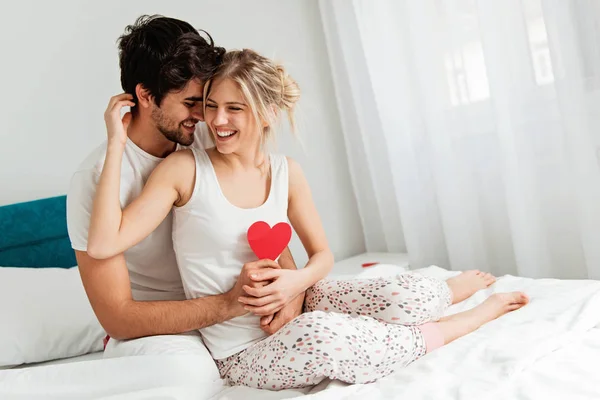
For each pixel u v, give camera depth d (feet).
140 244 5.04
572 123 6.81
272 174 5.21
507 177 7.56
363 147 10.03
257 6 9.60
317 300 5.11
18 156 7.82
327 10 9.90
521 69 7.32
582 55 6.67
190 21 8.98
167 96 4.77
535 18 7.11
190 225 4.84
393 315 4.66
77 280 6.73
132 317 4.63
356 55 9.53
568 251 7.48
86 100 8.25
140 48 4.79
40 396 4.38
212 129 4.84
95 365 4.46
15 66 7.82
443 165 8.36
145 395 4.09
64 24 8.11
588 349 4.14
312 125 10.02
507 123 7.47
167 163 4.87
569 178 7.24
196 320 4.66
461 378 3.86
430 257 9.04
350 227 10.41
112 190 4.50
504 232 8.22
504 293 5.21
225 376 4.75
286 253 5.60
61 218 7.87
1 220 7.48
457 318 4.89
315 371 4.15
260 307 4.61
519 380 3.74
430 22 8.16
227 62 4.83
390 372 4.32
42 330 6.13
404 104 8.89
